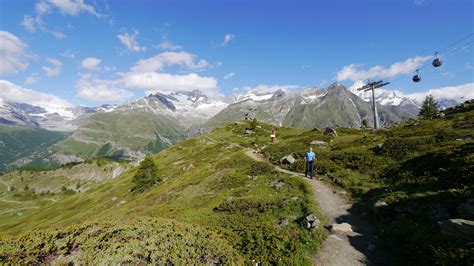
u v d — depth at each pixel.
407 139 32.72
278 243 14.46
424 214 13.95
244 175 35.44
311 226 16.08
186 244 10.05
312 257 13.06
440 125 39.03
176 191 36.97
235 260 10.73
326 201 21.11
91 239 8.83
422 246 11.59
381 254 12.73
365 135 51.97
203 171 47.72
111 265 7.98
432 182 17.70
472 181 15.33
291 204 20.89
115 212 43.94
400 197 16.88
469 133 28.61
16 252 8.08
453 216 12.80
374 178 24.55
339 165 31.64
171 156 106.12
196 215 22.97
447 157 20.39
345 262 12.41
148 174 70.62
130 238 9.31
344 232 15.37
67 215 80.44
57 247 8.49
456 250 10.08
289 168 36.09
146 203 37.69
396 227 14.11
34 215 104.31
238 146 82.00
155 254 8.67
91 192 106.56
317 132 75.56
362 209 18.72
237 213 21.38
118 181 104.69
